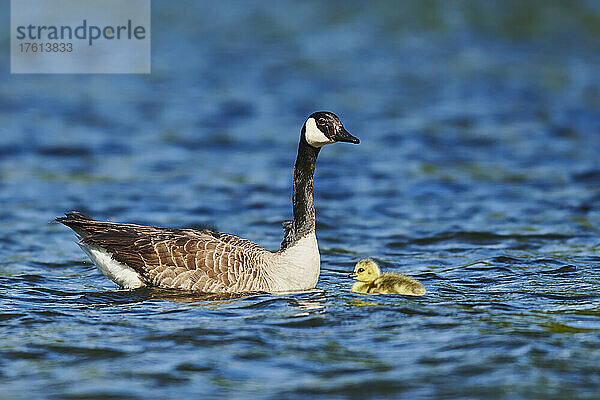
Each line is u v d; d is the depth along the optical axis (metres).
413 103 30.19
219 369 9.63
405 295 12.64
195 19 42.03
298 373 9.52
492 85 32.38
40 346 10.36
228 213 19.00
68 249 16.30
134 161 23.62
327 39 39.09
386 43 38.31
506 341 10.36
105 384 9.23
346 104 30.06
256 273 12.48
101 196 20.23
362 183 21.69
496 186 21.17
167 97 31.20
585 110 28.95
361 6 43.09
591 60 35.56
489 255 15.54
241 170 22.84
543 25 39.69
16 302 12.38
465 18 40.81
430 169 22.94
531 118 28.22
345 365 9.72
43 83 32.91
